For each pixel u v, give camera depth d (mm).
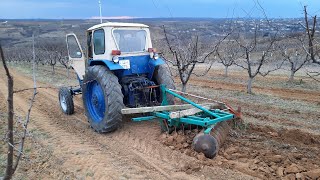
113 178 4688
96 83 6789
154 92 6910
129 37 6895
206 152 5055
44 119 8164
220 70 22297
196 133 5898
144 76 7074
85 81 6871
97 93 6711
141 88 6645
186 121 5566
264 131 6543
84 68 7906
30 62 36625
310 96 11906
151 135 6344
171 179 4574
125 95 6770
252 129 6637
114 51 6418
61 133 6906
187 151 5293
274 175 4555
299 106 9852
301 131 6645
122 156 5504
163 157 5328
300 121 7965
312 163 4910
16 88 14594
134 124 7094
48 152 5766
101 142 6254
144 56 7000
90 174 4852
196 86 14250
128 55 6781
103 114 6688
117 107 6238
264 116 8336
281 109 9375
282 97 11500
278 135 6305
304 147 5625
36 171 5043
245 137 6062
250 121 7715
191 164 4824
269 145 5633
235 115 6176
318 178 4387
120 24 6746
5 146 5992
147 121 7289
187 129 6102
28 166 5203
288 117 8398
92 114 6934
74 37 8047
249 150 5352
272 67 22328
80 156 5559
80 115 8406
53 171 5023
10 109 2465
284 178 4453
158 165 5059
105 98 6289
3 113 8977
